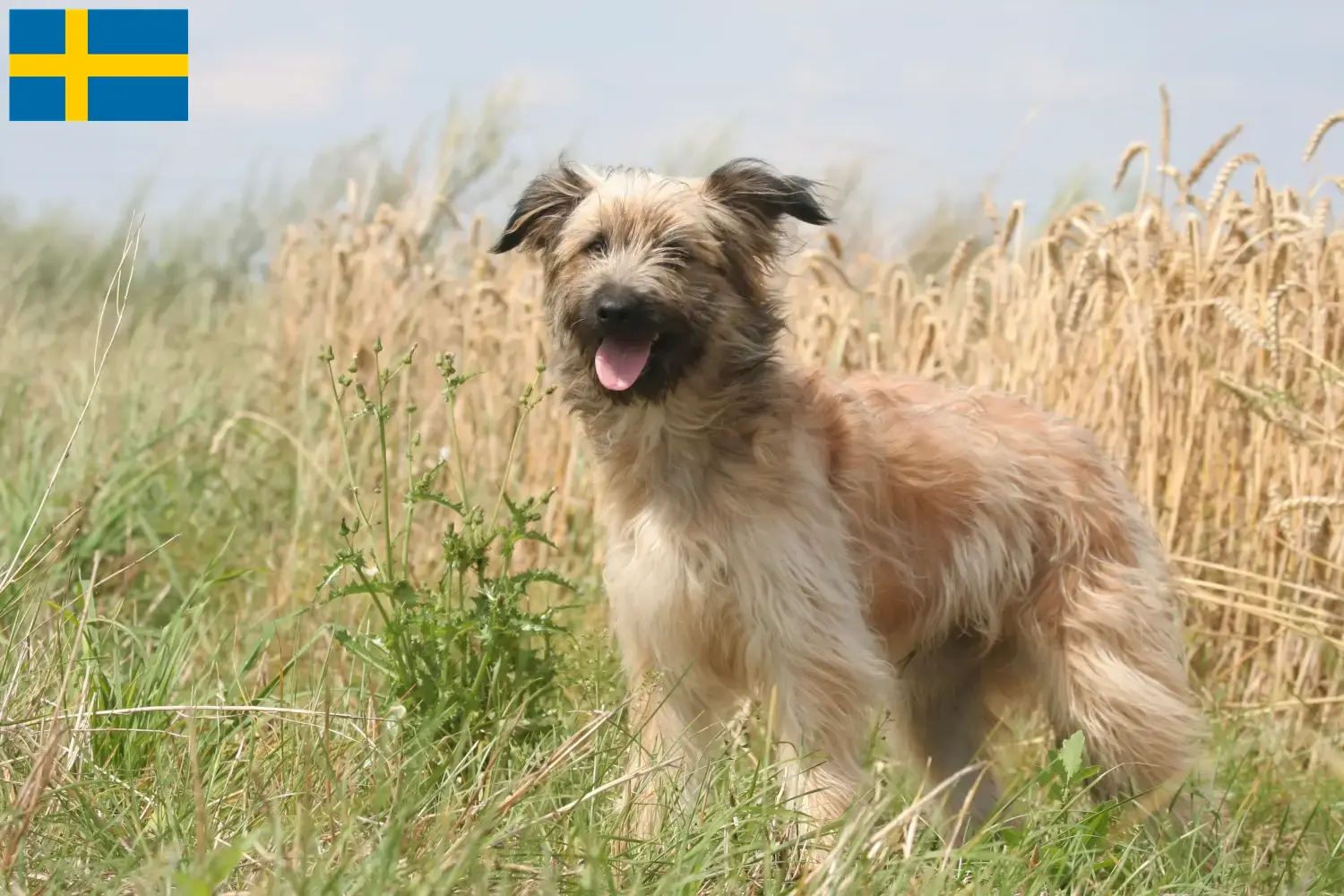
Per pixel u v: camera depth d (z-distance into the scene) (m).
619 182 5.57
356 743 4.57
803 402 5.30
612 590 5.26
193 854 3.80
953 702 6.12
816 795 4.83
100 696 4.91
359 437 9.42
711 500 5.00
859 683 5.01
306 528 8.42
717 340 5.12
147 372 10.74
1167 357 7.38
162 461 8.62
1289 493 7.13
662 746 5.06
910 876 3.89
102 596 7.29
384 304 9.85
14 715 4.62
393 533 8.24
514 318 9.00
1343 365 7.20
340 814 3.94
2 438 9.06
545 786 4.29
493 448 8.61
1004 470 5.59
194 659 6.14
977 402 5.86
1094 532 5.60
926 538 5.52
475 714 4.81
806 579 4.95
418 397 9.40
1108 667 5.43
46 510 7.41
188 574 7.68
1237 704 6.75
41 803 3.96
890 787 4.64
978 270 8.15
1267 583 7.12
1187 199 7.36
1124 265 7.75
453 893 3.56
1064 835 4.61
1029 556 5.61
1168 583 5.79
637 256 5.23
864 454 5.39
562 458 8.45
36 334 12.45
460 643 5.22
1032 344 7.75
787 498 5.00
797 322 8.46
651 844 4.14
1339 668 6.71
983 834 4.38
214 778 4.38
